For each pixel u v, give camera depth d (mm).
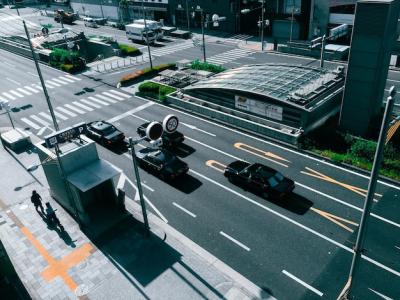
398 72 47656
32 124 39656
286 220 23438
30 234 23312
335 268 19812
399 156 28500
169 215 24547
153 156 28859
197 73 48562
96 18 95812
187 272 20031
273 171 25938
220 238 22344
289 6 64875
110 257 21297
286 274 19625
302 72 38781
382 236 21688
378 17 27766
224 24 74625
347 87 31609
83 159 23812
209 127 36375
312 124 33281
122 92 47062
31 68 60094
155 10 86812
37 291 19359
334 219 23281
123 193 23891
